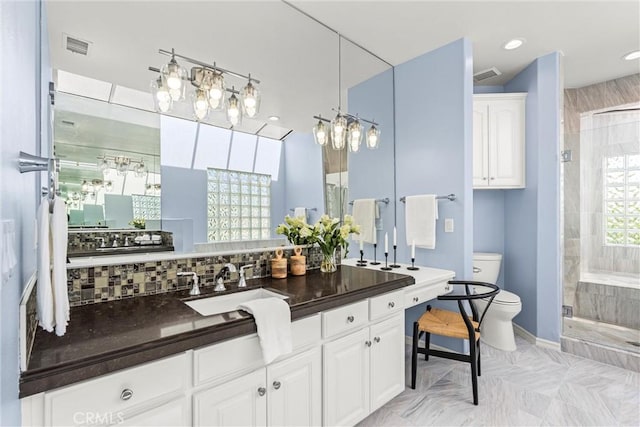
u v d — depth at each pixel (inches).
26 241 33.9
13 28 21.5
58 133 51.4
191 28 66.7
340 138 93.4
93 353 33.8
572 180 109.1
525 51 103.1
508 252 125.0
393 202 113.0
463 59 93.5
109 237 55.2
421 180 105.1
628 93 119.6
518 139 114.5
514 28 89.4
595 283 108.3
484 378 85.7
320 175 90.8
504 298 104.1
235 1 71.7
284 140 81.8
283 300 52.1
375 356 67.1
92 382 33.4
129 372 35.7
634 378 85.1
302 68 85.0
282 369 51.0
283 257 78.2
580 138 112.1
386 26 87.7
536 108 109.0
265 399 48.8
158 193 60.7
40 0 43.8
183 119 64.4
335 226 88.0
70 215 51.8
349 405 61.6
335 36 91.2
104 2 57.2
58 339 37.4
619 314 105.7
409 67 107.9
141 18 60.9
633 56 105.9
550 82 105.0
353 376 62.4
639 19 85.1
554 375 87.0
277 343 47.5
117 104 57.1
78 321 43.8
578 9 80.7
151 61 61.6
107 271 53.9
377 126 107.0
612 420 68.1
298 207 84.5
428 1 77.2
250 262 72.8
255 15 75.0
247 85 72.5
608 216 107.7
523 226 116.1
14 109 22.5
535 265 109.9
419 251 106.0
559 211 104.4
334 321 58.7
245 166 73.8
